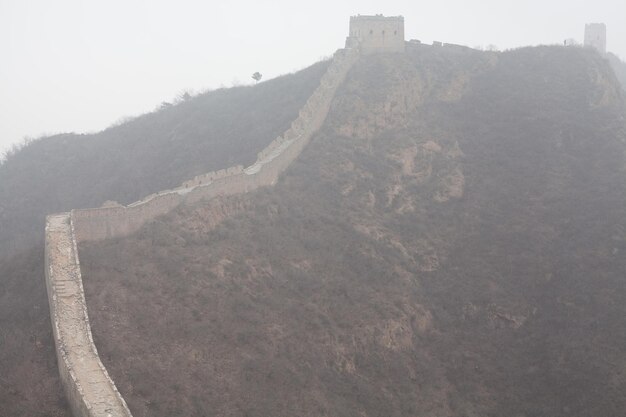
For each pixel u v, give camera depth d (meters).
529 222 63.34
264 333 43.94
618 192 64.88
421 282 57.91
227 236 51.53
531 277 58.22
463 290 57.25
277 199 58.97
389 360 48.34
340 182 64.62
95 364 33.72
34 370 34.88
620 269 56.78
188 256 46.88
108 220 44.94
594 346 50.47
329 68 80.44
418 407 45.34
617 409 45.62
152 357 37.25
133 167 82.69
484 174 69.38
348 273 54.53
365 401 44.03
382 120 73.38
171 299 42.50
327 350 46.06
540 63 86.19
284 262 52.16
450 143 72.50
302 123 69.62
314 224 58.62
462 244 62.03
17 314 39.31
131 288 41.31
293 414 39.00
